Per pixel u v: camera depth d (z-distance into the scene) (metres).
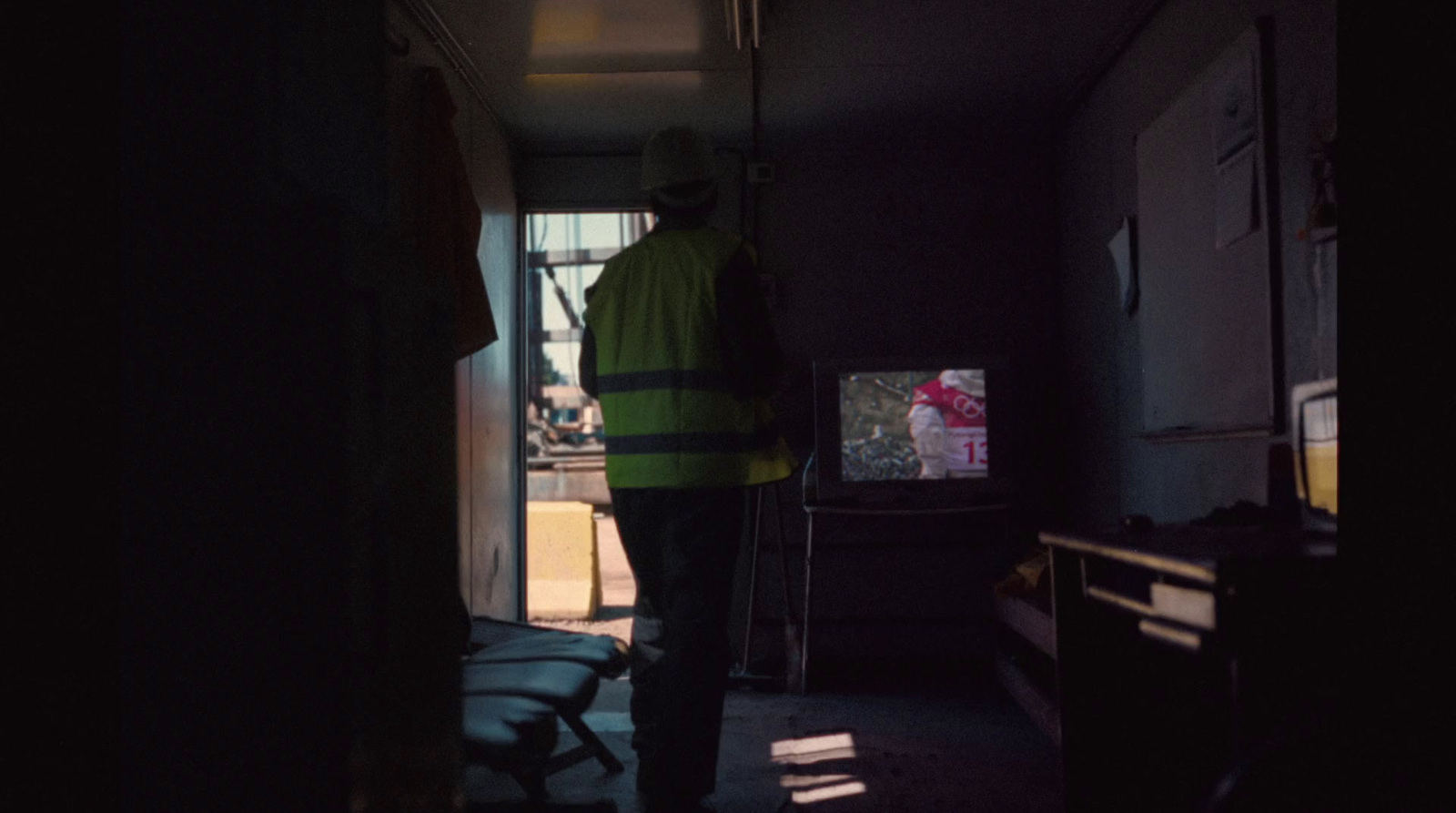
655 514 2.75
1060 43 4.36
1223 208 3.15
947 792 3.19
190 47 1.28
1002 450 4.95
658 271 2.79
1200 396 3.39
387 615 1.33
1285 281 2.78
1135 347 4.23
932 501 4.93
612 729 4.05
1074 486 5.28
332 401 1.23
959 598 5.50
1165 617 1.85
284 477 1.23
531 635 3.45
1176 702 2.48
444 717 1.59
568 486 9.00
